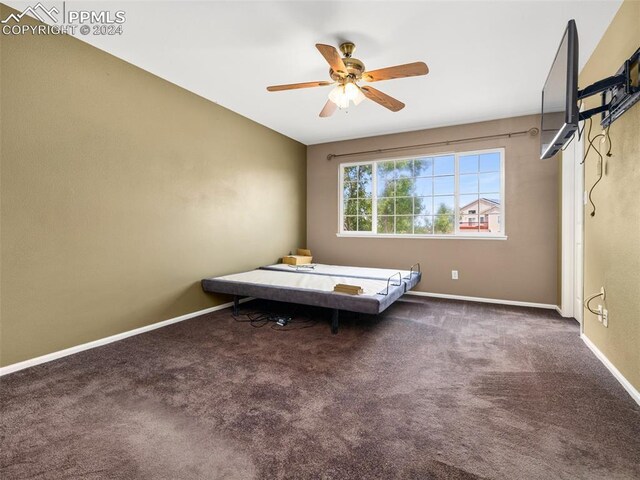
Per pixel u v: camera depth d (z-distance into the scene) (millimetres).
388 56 2691
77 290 2529
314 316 3547
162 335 2932
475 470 1309
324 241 5316
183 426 1598
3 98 2119
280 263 4836
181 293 3393
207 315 3592
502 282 4105
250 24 2299
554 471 1303
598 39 2402
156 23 2301
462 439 1498
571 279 3477
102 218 2688
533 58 2719
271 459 1370
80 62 2521
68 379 2086
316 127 4566
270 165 4648
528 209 3967
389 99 2650
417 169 4688
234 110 3986
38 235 2301
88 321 2604
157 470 1312
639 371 1806
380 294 2916
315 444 1464
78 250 2531
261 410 1734
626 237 1957
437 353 2512
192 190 3498
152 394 1904
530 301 3971
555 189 3842
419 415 1688
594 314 2496
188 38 2484
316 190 5375
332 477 1272
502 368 2248
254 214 4379
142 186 2996
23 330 2236
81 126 2535
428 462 1352
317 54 2697
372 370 2217
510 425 1604
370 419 1653
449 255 4395
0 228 2117
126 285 2875
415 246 4609
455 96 3465
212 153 3732
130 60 2818
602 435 1523
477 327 3146
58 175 2400
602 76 2365
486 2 2057
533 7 2094
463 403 1804
